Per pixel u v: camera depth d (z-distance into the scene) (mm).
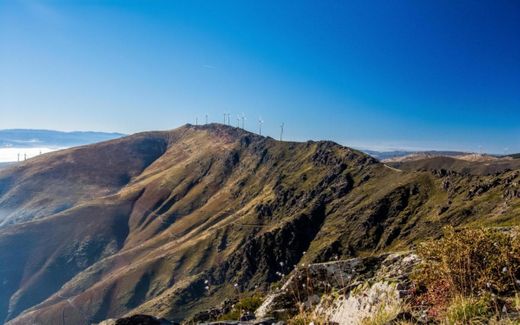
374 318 8602
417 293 9094
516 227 10641
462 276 8453
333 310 10609
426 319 7883
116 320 9422
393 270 11773
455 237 9117
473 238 8938
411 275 9930
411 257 12367
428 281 9016
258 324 10656
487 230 9305
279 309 13164
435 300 8422
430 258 9539
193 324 10883
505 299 7719
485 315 7312
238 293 18859
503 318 7020
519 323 6648
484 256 8641
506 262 8211
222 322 10820
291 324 10320
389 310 8570
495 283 8133
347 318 9820
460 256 8609
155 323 9352
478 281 8258
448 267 8539
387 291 9414
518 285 8016
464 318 7273
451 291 8234
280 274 11578
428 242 10180
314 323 9875
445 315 7566
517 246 8578
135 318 9445
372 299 9586
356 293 10367
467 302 7469
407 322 7828
